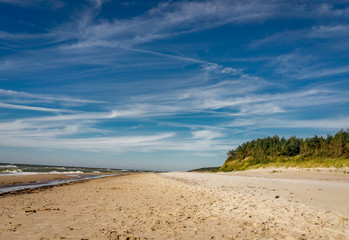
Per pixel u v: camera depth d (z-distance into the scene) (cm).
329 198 862
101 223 598
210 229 542
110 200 1008
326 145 3400
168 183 1945
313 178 1823
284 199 879
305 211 676
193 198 1025
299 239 458
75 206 856
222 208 778
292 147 3997
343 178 1725
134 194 1221
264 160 4062
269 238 471
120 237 482
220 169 5009
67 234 500
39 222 608
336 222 563
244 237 481
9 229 537
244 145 5266
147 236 491
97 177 3269
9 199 1055
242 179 1986
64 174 3759
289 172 2520
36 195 1209
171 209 782
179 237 485
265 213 678
